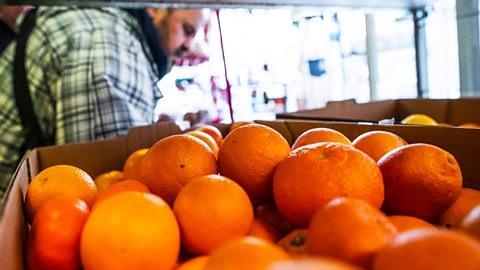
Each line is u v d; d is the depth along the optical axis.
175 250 0.41
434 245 0.27
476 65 1.70
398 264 0.28
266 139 0.55
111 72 1.28
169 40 1.75
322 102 2.75
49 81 1.31
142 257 0.37
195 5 1.16
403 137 0.69
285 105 2.67
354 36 2.61
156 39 1.59
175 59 1.88
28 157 0.72
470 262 0.26
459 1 1.70
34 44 1.30
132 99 1.38
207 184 0.44
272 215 0.54
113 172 0.88
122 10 1.45
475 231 0.38
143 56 1.48
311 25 2.68
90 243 0.38
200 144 0.56
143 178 0.55
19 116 1.32
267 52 2.56
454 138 0.62
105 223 0.38
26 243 0.46
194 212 0.43
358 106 1.36
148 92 1.45
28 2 1.02
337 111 1.30
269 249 0.30
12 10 1.32
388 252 0.30
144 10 1.53
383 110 1.42
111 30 1.35
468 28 1.70
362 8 1.48
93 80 1.24
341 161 0.45
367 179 0.45
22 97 1.31
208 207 0.43
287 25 2.61
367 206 0.36
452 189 0.48
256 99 2.55
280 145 0.55
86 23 1.32
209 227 0.43
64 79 1.26
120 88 1.31
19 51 1.31
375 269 0.31
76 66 1.26
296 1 1.28
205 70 2.09
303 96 2.75
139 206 0.39
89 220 0.40
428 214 0.50
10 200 0.43
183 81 2.05
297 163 0.46
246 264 0.28
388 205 0.52
